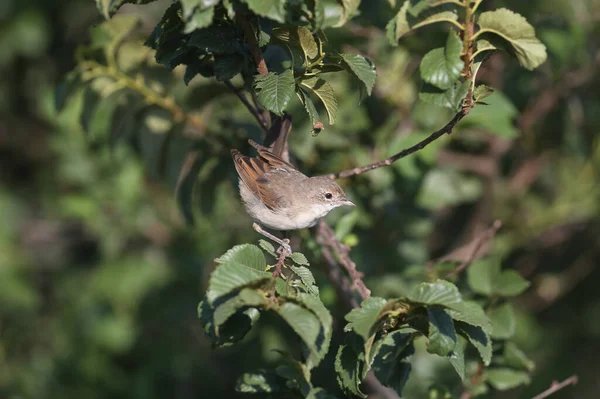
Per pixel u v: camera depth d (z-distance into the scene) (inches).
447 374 457.7
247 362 533.3
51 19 661.3
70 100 519.2
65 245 666.2
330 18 338.3
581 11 503.2
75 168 555.8
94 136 471.8
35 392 583.2
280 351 264.7
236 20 273.1
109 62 391.9
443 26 389.7
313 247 388.5
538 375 592.7
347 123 437.7
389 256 454.6
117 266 585.6
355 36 433.4
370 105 462.9
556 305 619.8
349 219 394.0
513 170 585.3
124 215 560.7
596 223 601.3
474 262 361.1
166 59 287.0
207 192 421.7
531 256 605.6
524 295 607.5
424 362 458.0
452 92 266.8
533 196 594.9
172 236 578.9
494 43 272.8
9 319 605.9
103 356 584.7
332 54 268.4
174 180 416.8
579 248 611.5
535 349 598.5
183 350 576.7
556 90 521.0
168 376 568.7
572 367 598.5
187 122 407.2
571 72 518.0
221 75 281.4
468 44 268.4
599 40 518.6
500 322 349.7
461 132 434.9
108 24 380.5
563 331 613.0
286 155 371.9
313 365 233.0
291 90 255.1
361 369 254.5
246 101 338.3
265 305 226.4
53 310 621.0
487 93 275.0
